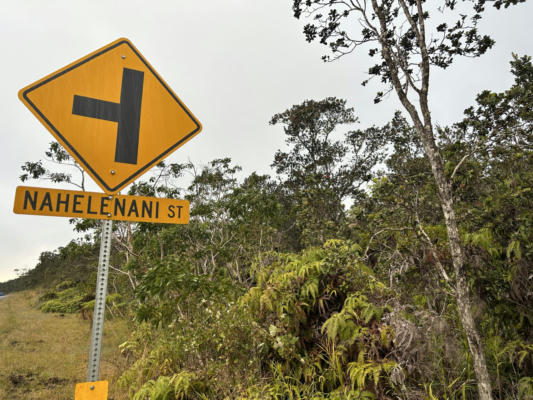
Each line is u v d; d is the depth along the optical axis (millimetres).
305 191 7664
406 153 4113
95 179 2012
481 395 2355
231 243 7938
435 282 3318
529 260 2709
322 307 3484
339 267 3623
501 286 2934
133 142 2156
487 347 3070
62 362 5945
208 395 3326
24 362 5918
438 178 2662
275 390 3064
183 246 6801
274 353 3580
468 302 2482
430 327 2885
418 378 2783
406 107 2826
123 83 2197
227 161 10086
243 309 3680
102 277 1858
